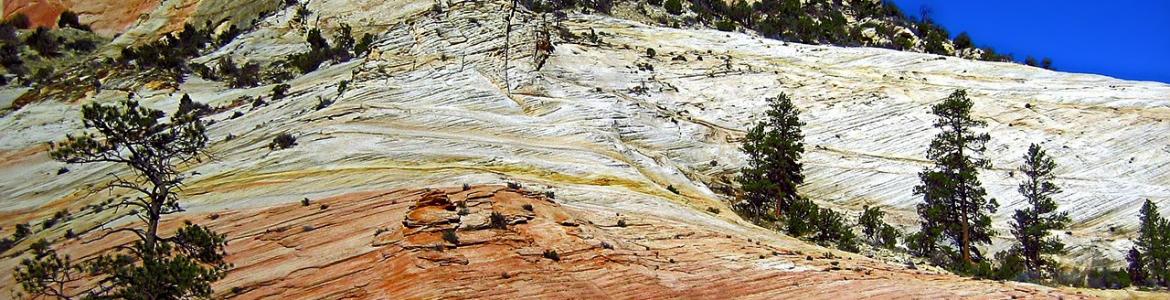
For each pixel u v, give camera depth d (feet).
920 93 223.71
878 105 218.79
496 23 256.73
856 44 352.28
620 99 209.77
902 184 182.09
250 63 298.97
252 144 171.01
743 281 96.12
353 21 321.73
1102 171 185.88
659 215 127.03
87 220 139.95
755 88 234.58
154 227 93.71
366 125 177.88
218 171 155.12
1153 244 144.87
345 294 91.66
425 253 95.25
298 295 93.81
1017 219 158.51
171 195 143.02
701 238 112.78
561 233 104.37
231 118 212.84
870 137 206.80
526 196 114.93
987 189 179.01
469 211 106.22
